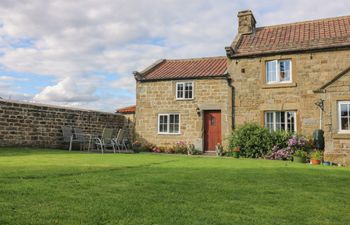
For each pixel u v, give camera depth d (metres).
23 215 3.55
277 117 16.98
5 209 3.72
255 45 18.08
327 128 14.26
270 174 7.70
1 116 13.49
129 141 20.08
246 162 11.46
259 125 16.89
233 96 17.83
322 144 15.04
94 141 18.11
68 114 16.88
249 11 19.55
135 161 10.23
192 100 19.02
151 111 20.03
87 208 3.94
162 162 10.20
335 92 14.25
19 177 5.73
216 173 7.48
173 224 3.50
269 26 19.98
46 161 8.95
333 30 17.25
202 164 9.90
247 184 6.13
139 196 4.69
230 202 4.61
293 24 19.50
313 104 16.06
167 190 5.22
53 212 3.71
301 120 16.23
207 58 22.25
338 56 15.77
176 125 19.41
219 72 18.72
